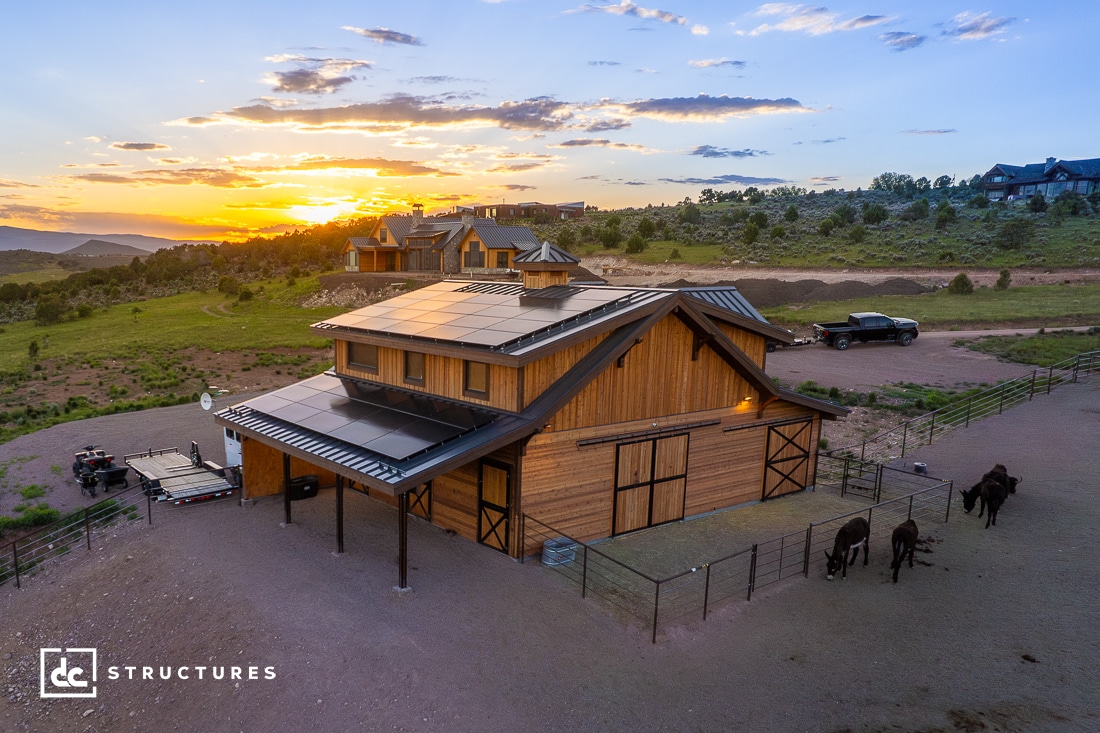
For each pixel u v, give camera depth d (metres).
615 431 16.56
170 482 20.28
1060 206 82.38
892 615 12.99
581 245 91.25
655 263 73.94
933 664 11.39
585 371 15.27
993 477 17.83
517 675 11.00
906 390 30.45
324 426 16.56
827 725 9.99
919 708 10.30
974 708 10.26
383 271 74.69
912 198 131.25
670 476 17.94
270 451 19.64
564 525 15.92
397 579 14.17
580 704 10.38
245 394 35.03
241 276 97.75
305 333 51.78
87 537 17.48
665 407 17.56
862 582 14.43
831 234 83.56
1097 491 18.11
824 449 24.84
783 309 52.22
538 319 16.58
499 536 15.59
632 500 17.20
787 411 20.62
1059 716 10.01
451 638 11.97
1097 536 15.76
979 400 27.62
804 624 12.75
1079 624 12.39
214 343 48.84
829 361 36.41
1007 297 50.44
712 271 67.88
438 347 16.39
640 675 11.12
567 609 13.09
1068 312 43.97
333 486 20.95
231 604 13.35
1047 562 14.82
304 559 15.30
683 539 17.00
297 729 9.98
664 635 12.29
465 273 65.12
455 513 16.77
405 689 10.60
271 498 19.64
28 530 19.02
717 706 10.40
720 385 18.80
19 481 22.38
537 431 14.65
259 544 16.27
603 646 11.89
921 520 17.78
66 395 35.88
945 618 12.82
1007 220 82.38
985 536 16.42
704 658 11.63
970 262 63.53
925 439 24.34
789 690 10.79
